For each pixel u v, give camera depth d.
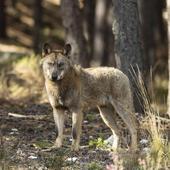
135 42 15.45
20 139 13.12
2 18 37.78
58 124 12.54
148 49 33.34
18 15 42.22
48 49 12.49
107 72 12.81
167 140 11.58
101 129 14.19
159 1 36.09
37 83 21.61
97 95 12.75
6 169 10.50
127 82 12.91
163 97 22.94
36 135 13.61
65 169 10.66
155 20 35.78
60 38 39.41
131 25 15.39
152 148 10.93
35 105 17.39
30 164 10.97
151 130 11.77
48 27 41.31
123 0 15.35
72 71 12.36
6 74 22.39
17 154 11.70
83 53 20.94
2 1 37.78
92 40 34.16
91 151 12.12
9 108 16.91
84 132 13.98
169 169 10.45
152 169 10.00
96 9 33.34
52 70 12.13
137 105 15.36
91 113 16.02
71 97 12.38
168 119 14.28
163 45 36.16
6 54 25.42
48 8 44.00
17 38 38.59
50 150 12.08
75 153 11.92
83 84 12.58
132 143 12.37
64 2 20.88
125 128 14.02
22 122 14.68
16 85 21.61
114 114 12.96
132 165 10.13
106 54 32.44
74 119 12.40
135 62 15.45
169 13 15.80
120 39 15.48
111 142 12.84
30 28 40.78
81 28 21.00
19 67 23.00
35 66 22.75
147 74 17.02
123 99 12.80
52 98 12.48
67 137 13.52
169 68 15.69
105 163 11.07
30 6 43.72
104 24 32.41
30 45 37.78
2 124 14.41
